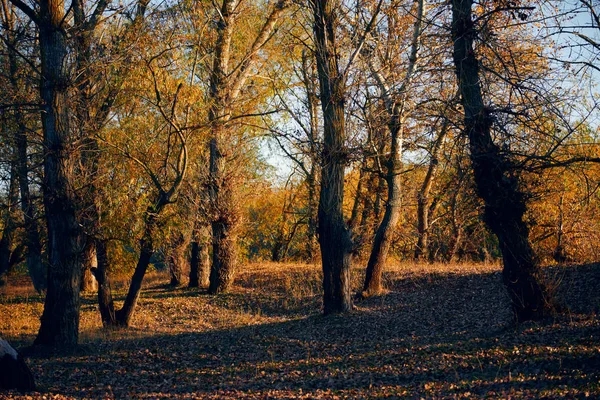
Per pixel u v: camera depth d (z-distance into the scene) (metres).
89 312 18.61
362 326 14.13
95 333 15.44
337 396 8.06
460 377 8.38
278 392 8.53
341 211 15.82
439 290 18.02
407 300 17.25
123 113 16.06
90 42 14.84
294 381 9.30
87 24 14.93
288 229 37.09
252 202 27.31
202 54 18.31
